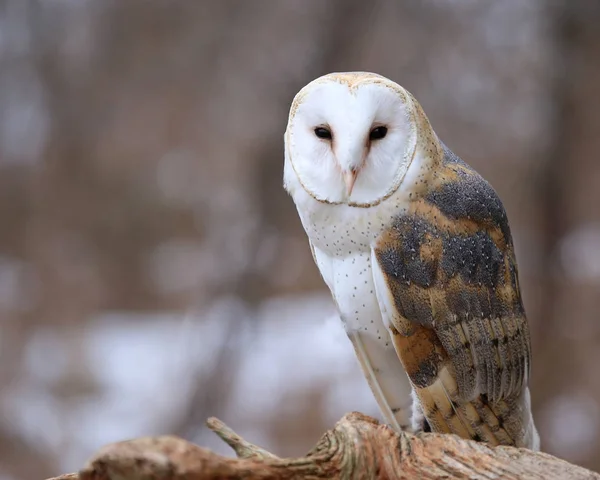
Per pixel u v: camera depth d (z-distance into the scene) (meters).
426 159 3.82
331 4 14.34
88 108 17.56
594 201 14.94
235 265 13.15
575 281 13.70
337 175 3.73
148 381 12.88
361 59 15.41
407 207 3.80
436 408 3.92
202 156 17.17
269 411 11.82
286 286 14.02
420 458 3.18
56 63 17.55
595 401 12.43
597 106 14.94
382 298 3.85
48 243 16.75
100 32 17.45
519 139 15.51
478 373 3.93
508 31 15.66
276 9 16.53
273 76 16.19
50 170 17.39
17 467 11.82
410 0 15.70
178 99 17.33
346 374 12.07
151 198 17.28
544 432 12.24
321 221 3.89
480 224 4.00
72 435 12.16
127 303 16.05
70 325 14.87
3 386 13.09
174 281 16.06
